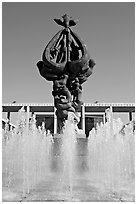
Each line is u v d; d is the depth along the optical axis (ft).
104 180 39.83
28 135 45.52
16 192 33.09
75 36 54.60
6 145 44.32
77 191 33.58
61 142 45.21
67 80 54.19
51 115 147.33
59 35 54.80
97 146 45.27
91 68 55.26
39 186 36.14
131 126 47.93
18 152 44.14
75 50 54.90
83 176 42.70
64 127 49.78
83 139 45.70
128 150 44.91
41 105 144.36
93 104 146.92
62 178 41.09
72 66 52.26
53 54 54.39
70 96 52.90
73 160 44.14
